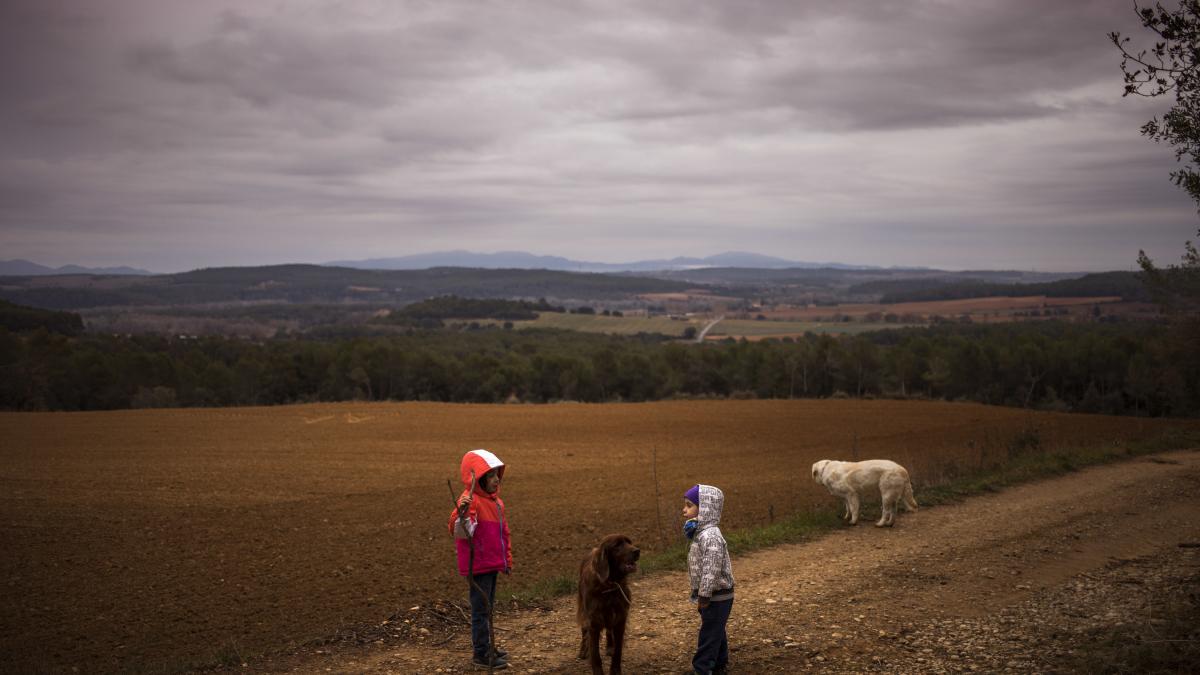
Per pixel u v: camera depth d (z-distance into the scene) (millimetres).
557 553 14125
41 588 12719
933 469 19672
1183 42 6781
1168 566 9289
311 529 17594
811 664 6238
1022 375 78062
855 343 88562
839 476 13117
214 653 8945
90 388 74312
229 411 52875
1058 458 20375
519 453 33094
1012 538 11430
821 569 9742
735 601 8281
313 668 6492
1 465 29328
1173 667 5410
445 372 90500
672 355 94938
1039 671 5715
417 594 11664
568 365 91438
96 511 20125
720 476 25406
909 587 8711
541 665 6406
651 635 7168
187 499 22000
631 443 36781
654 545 14602
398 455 32781
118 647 9695
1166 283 27266
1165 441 25750
